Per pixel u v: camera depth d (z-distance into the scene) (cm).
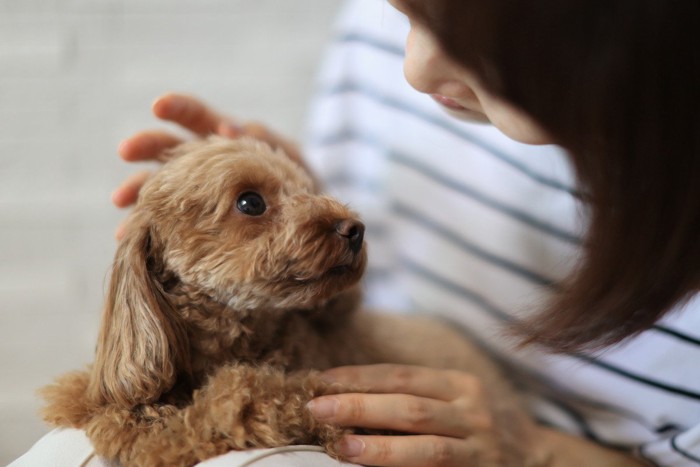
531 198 110
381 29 130
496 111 56
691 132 48
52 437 70
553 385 110
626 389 100
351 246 75
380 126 131
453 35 49
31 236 146
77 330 150
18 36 138
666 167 49
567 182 104
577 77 47
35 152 143
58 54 140
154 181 79
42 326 149
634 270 52
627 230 51
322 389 74
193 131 102
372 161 134
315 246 73
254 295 73
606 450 98
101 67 142
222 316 76
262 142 93
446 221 122
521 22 46
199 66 145
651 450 95
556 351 62
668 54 45
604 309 55
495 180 115
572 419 108
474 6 47
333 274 75
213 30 144
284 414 69
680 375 95
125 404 71
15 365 150
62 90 142
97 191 146
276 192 79
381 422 74
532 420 103
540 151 108
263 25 145
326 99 136
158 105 98
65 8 138
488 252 116
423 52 58
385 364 86
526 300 101
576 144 51
